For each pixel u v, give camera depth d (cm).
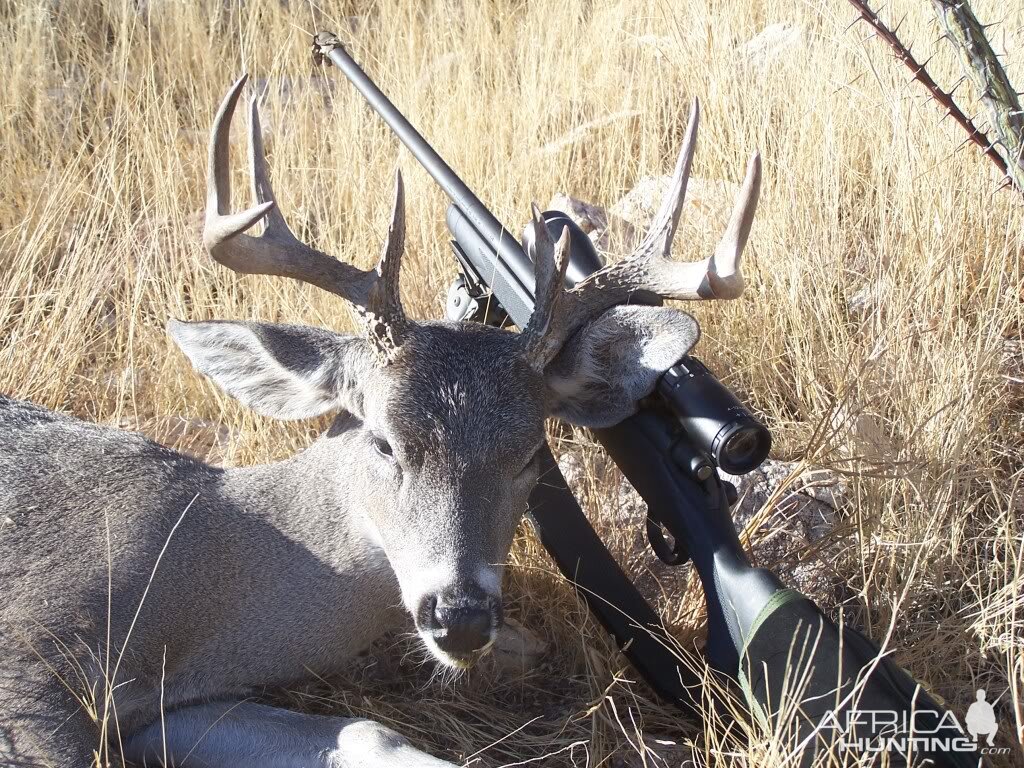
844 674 113
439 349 125
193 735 125
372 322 124
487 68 216
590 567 130
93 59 221
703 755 122
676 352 121
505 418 123
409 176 183
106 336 171
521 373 125
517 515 125
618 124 198
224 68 225
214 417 163
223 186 122
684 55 206
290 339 127
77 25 233
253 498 130
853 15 189
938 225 163
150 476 129
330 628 129
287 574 128
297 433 154
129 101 206
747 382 160
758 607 118
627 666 131
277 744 122
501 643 134
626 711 128
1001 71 122
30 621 120
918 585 134
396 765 118
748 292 167
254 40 226
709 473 122
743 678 117
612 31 224
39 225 173
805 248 167
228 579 126
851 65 187
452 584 118
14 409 137
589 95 211
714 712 120
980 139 125
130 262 176
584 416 129
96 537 125
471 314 146
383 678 134
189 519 127
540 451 128
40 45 217
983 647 128
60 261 179
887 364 151
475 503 121
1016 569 128
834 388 153
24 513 125
